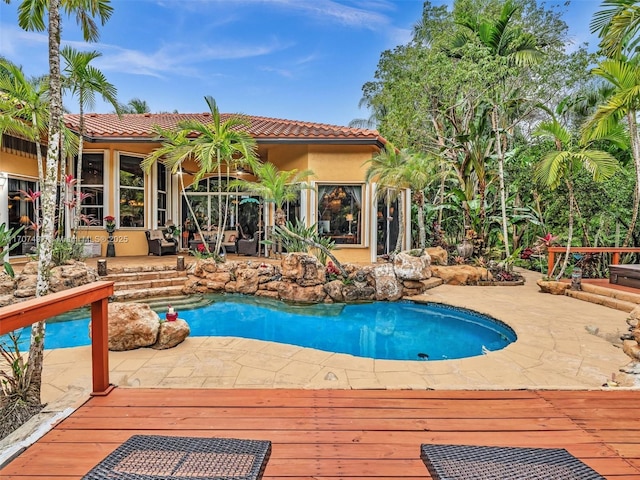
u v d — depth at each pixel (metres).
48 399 3.47
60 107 3.42
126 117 14.88
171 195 13.66
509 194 12.64
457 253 12.31
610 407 2.88
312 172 10.27
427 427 2.54
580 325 6.14
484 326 6.98
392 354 5.68
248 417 2.65
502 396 3.06
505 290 9.20
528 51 10.39
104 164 11.41
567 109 11.70
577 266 10.47
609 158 7.64
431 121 16.14
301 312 7.86
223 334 6.66
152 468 1.71
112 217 11.34
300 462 2.13
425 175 9.20
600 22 7.68
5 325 1.92
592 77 10.99
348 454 2.21
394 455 2.21
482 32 10.86
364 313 7.81
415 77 13.34
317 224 11.48
